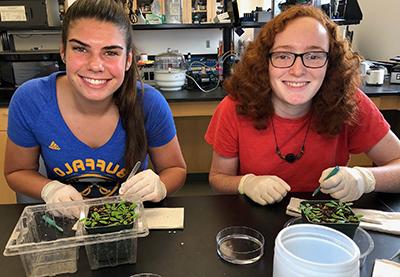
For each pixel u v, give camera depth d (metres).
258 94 1.14
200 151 2.99
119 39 0.98
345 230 0.77
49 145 1.13
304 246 0.61
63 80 1.14
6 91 2.39
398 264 0.70
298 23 1.02
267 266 0.73
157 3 3.08
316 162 1.20
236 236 0.82
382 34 2.85
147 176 0.97
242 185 1.07
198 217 0.92
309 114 1.17
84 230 0.74
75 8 0.96
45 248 0.69
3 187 2.37
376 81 2.51
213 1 3.23
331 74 1.11
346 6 2.80
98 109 1.10
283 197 1.00
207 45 3.66
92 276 0.70
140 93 1.15
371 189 1.02
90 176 1.16
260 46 1.10
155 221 0.89
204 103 2.42
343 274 0.52
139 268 0.72
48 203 0.89
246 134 1.20
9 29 2.54
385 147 1.20
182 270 0.72
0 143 2.32
